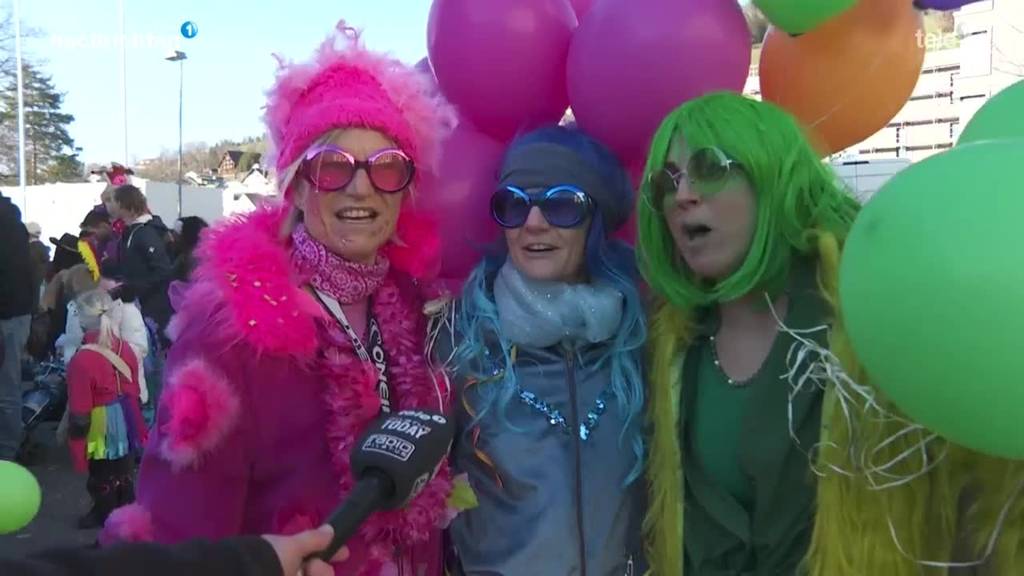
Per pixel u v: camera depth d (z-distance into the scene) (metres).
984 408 1.07
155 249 6.32
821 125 2.10
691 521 1.76
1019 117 1.33
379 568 1.68
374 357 1.79
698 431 1.77
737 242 1.73
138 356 5.07
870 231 1.18
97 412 4.62
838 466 1.53
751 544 1.67
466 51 2.15
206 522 1.59
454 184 2.20
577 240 1.98
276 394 1.62
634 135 2.09
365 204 1.72
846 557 1.51
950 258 1.05
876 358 1.17
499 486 1.87
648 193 1.79
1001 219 1.05
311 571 1.23
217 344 1.61
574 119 2.24
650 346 1.90
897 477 1.47
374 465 1.39
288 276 1.70
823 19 1.83
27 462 6.07
